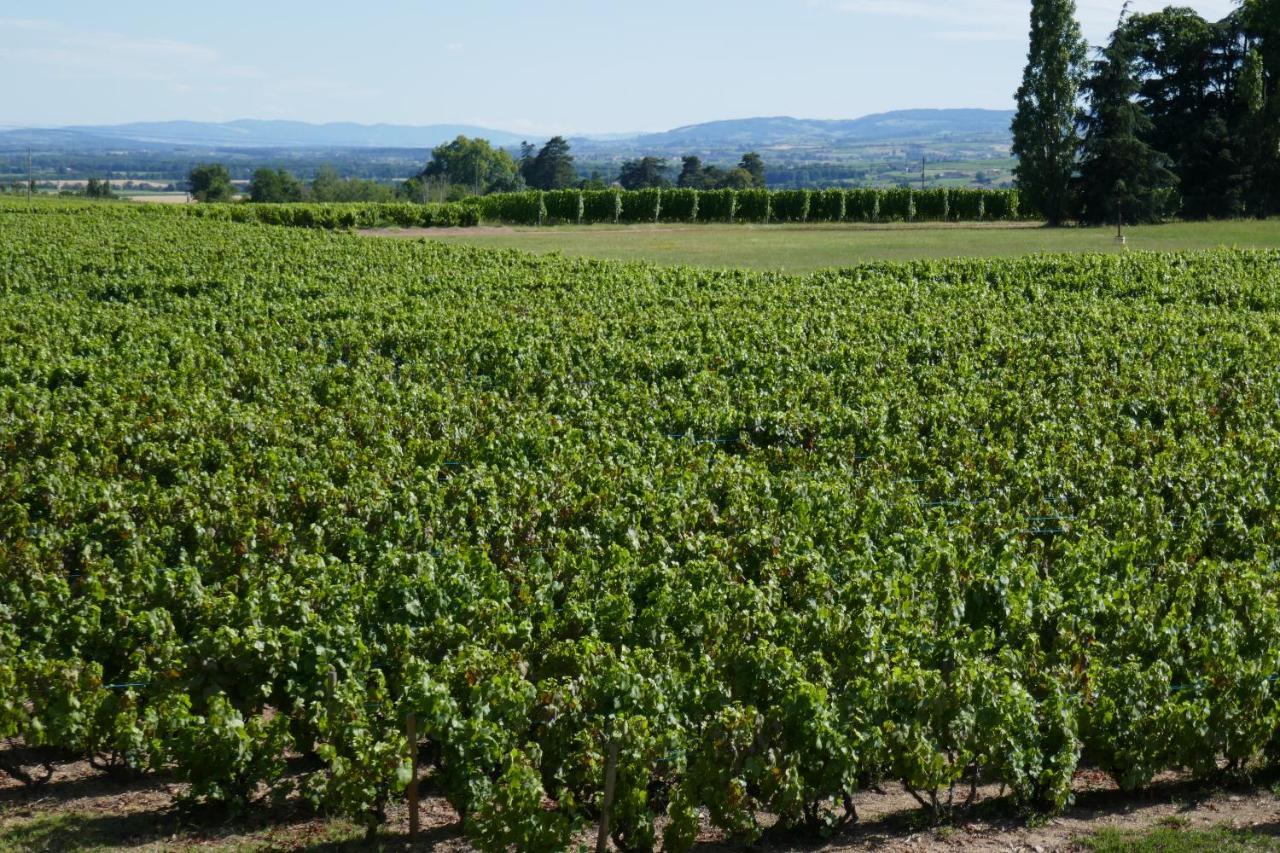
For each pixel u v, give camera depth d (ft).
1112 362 93.56
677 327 107.24
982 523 56.70
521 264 151.84
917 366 92.22
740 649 40.32
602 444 67.77
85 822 36.76
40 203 271.28
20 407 71.10
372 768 34.68
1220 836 35.45
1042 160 248.11
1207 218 257.34
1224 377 88.38
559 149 557.74
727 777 34.35
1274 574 50.06
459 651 39.09
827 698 36.91
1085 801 39.19
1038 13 244.01
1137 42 258.37
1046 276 140.36
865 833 36.76
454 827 37.11
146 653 41.01
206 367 87.04
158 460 63.82
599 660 38.63
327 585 44.32
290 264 146.30
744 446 73.05
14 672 38.27
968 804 37.99
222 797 35.68
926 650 41.75
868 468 66.39
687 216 268.62
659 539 51.49
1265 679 38.91
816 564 49.39
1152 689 38.96
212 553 50.83
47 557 50.24
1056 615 46.47
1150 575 51.83
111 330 100.42
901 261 162.50
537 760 34.65
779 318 111.34
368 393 80.12
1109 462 65.36
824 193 264.52
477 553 48.65
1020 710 36.29
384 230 248.52
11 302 113.60
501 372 88.38
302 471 61.21
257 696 39.24
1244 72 253.24
